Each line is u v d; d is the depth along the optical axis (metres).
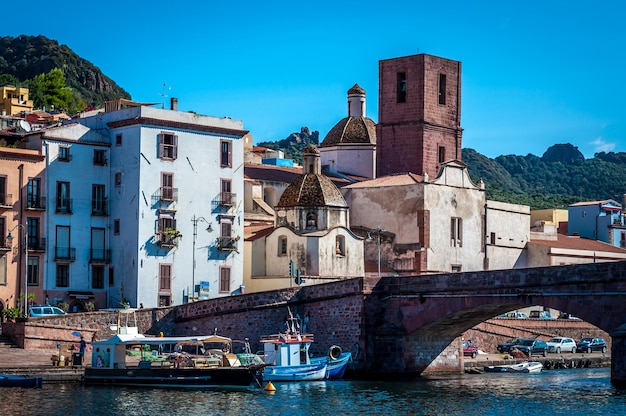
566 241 154.75
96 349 87.38
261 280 119.88
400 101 142.00
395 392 84.19
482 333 119.12
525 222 146.50
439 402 78.50
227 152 117.12
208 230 114.94
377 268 128.88
